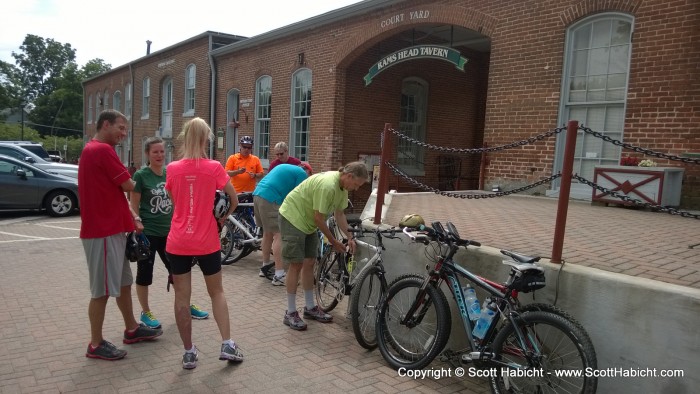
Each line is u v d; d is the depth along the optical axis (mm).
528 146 8844
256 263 7516
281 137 14641
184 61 19719
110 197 3807
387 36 11516
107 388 3463
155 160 4480
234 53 16641
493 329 3527
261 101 15672
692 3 6887
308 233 4746
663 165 7238
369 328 4488
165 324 4777
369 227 5316
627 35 7688
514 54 9016
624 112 7680
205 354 4098
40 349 4086
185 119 19828
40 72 75312
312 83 13336
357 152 13172
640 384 3115
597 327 3318
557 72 8430
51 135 63594
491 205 7414
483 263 4020
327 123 12875
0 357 3920
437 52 10312
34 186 11945
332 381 3719
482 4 9477
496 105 9328
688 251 4137
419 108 14508
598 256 3934
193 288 6008
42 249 8109
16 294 5562
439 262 3857
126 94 26266
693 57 6910
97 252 3777
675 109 7102
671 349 2994
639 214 6461
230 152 17203
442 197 8539
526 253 4043
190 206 3746
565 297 3479
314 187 4598
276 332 4660
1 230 10023
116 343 4273
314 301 5250
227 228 7305
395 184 13641
